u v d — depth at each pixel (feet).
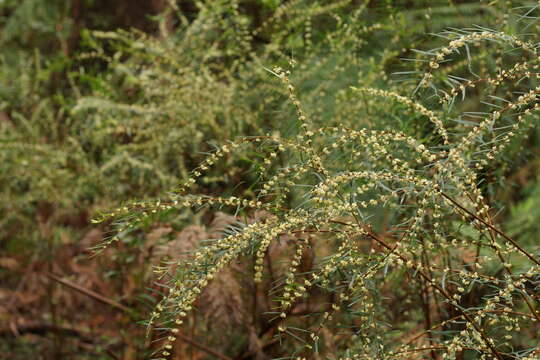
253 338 9.48
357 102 9.09
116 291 12.84
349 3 10.10
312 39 10.94
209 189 10.53
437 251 6.83
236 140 5.94
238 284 9.04
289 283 5.66
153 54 11.21
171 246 8.60
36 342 13.85
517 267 7.48
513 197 12.34
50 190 12.70
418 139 7.32
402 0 9.78
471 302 7.74
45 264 13.89
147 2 15.64
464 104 9.43
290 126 9.21
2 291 14.58
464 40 5.41
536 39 8.10
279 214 5.86
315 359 8.66
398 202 7.96
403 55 9.55
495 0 7.76
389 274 7.99
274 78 8.00
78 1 17.30
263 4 10.53
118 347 12.99
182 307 5.29
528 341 7.56
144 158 10.85
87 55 12.10
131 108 10.52
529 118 8.39
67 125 12.94
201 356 10.89
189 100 10.18
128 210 5.84
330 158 7.07
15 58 19.27
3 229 14.38
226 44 11.54
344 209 5.36
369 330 6.18
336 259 5.72
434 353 7.22
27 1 19.10
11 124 13.53
